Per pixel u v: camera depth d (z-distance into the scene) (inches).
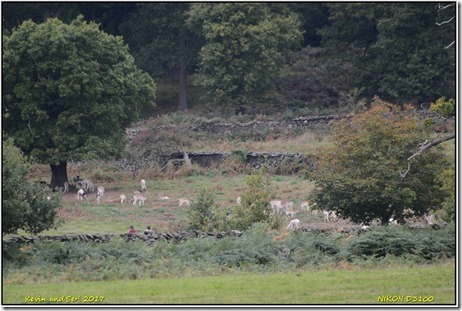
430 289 3410.4
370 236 4603.8
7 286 3644.2
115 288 3499.0
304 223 6899.6
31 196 4584.2
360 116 5610.2
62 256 4384.8
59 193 4722.0
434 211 5472.4
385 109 5634.8
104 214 7554.1
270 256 4384.8
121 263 4269.2
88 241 4948.3
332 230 5472.4
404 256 4453.7
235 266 4247.0
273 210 6929.1
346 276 3752.5
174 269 4079.7
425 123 4825.3
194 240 4709.6
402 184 5329.7
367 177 5364.2
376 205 5482.3
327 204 5536.4
